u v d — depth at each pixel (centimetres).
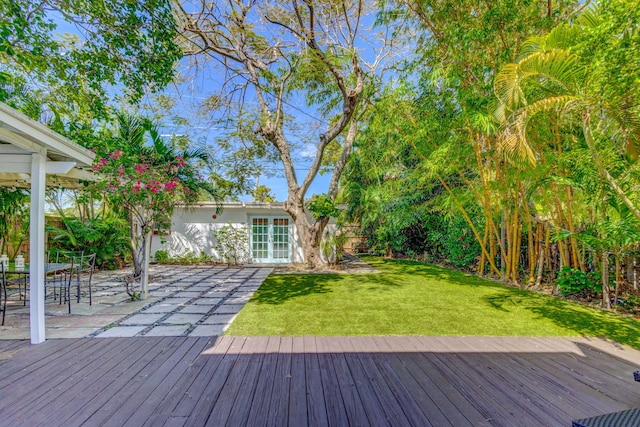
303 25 750
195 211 1054
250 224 1097
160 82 524
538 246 624
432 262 1027
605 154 391
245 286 634
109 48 465
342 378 246
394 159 936
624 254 451
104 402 209
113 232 846
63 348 303
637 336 342
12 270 415
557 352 300
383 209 998
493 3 483
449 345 316
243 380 241
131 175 486
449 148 590
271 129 893
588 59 333
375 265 965
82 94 521
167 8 473
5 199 526
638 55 285
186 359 279
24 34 410
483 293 557
